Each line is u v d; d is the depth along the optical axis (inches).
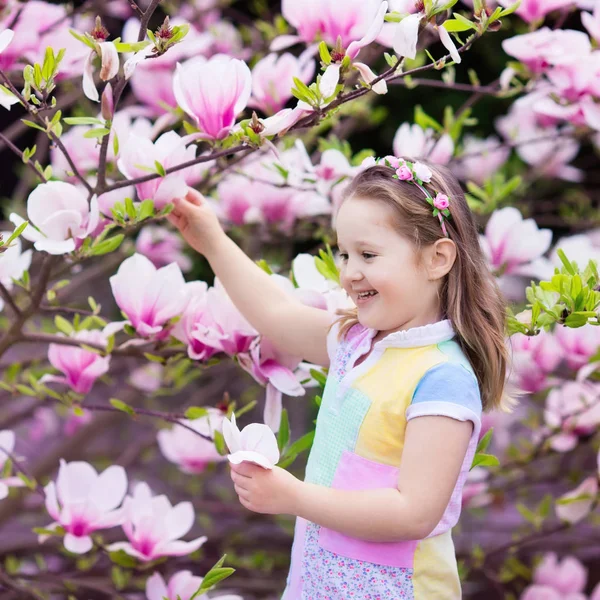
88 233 73.9
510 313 73.1
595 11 92.2
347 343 72.6
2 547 136.5
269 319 79.2
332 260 84.2
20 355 168.6
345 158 95.2
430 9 64.8
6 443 92.4
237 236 130.0
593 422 110.9
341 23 79.4
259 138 68.4
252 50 135.9
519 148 151.3
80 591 114.0
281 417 79.4
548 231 96.6
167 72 113.5
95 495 85.7
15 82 97.5
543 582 133.2
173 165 74.1
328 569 67.0
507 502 165.6
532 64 94.0
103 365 88.9
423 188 67.3
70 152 107.7
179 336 82.4
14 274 81.2
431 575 66.3
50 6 94.0
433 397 63.6
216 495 169.9
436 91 185.6
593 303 69.2
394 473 64.9
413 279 65.8
